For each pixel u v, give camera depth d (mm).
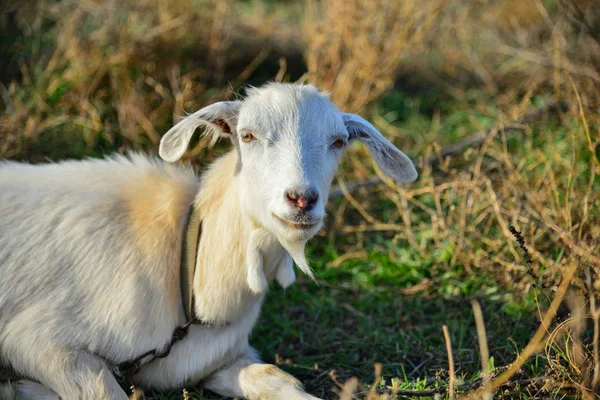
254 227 3945
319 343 4945
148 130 6406
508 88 7938
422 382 4277
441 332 5031
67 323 3959
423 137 7230
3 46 7039
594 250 4762
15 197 4227
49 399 3984
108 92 6934
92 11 7582
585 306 4449
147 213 4195
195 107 6789
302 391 4094
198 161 6199
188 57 7684
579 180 5770
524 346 4672
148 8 7566
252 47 8344
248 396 4211
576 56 6980
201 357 4188
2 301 4020
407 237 5879
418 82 8469
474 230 5652
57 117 6480
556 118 6922
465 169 6562
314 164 3770
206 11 7938
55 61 6828
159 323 4055
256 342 5000
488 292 5312
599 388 3846
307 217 3592
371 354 4840
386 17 7176
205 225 4105
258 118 3828
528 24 8883
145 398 4230
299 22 9133
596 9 7418
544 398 3998
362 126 4254
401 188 5914
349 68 6953
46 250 4086
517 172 5629
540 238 5406
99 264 4055
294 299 5477
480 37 8977
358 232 6078
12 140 6062
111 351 4004
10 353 3982
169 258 4113
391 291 5480
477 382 3980
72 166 4441
